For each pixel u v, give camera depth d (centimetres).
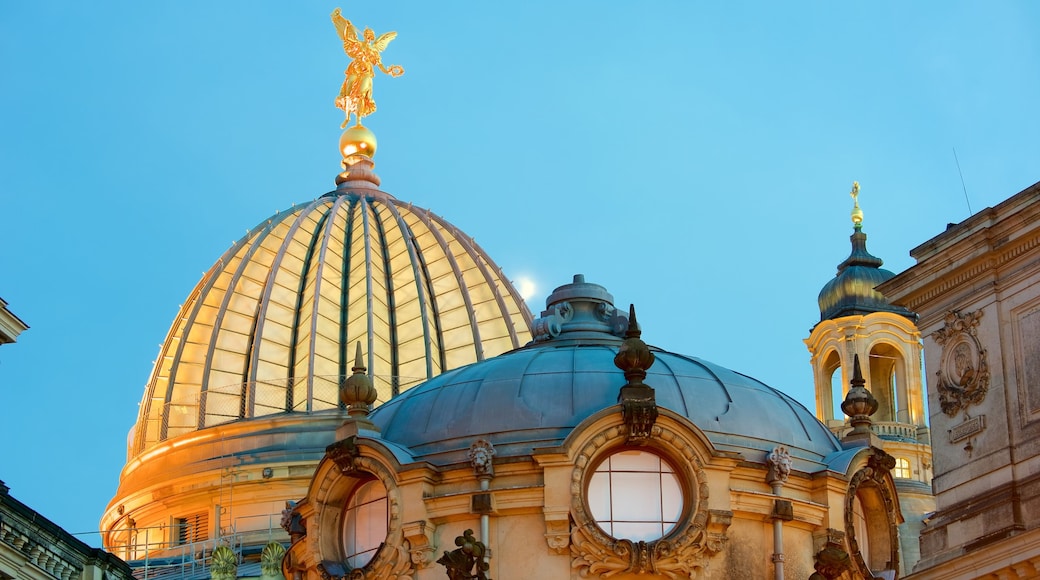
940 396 5734
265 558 8231
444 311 10238
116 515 9481
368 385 6906
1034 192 5562
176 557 8900
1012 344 5569
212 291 10175
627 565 6412
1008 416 5525
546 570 6438
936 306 5819
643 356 6669
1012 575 5303
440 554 6506
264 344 9831
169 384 9844
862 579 6719
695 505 6481
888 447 9019
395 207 10769
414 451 6762
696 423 6756
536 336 7338
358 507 6756
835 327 9475
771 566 6562
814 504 6700
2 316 5453
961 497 5600
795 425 6981
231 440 9275
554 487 6488
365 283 10069
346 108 11756
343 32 11938
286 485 9038
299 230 10469
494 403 6794
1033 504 5397
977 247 5688
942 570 5478
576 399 6744
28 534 6112
